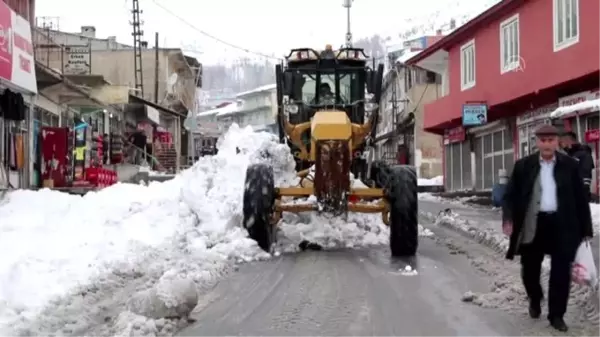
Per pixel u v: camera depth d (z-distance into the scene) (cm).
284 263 1042
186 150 5459
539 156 664
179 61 5534
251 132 1463
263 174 1124
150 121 4141
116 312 702
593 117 1969
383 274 943
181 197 1335
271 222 1122
